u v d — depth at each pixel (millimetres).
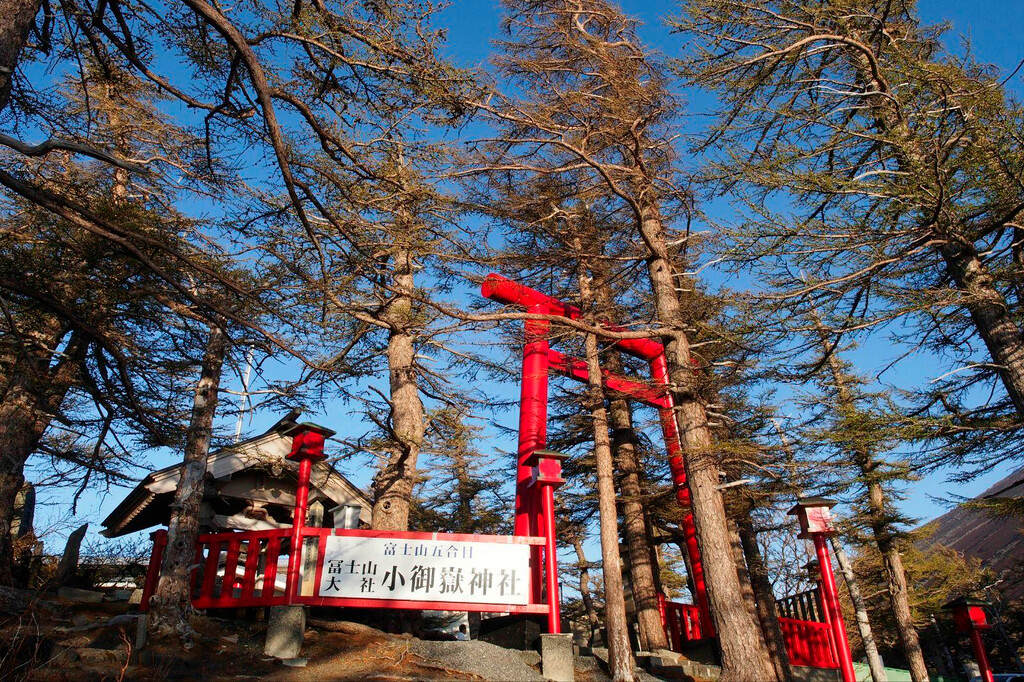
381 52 6672
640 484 18016
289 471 13453
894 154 9805
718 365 11281
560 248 12859
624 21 13469
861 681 23969
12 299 6773
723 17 10078
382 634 10383
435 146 7625
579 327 11367
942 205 8719
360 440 11039
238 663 8594
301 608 9391
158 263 7273
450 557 10320
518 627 11688
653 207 13602
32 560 13281
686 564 18797
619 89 11867
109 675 7195
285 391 7902
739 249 9188
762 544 24000
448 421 14992
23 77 7074
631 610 18453
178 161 8641
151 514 14352
